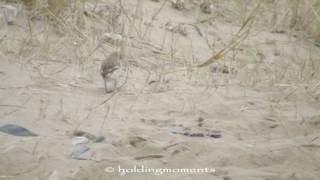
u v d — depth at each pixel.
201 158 7.55
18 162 6.85
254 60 13.00
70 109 8.67
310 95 10.95
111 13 13.54
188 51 12.96
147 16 14.52
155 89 10.16
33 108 8.52
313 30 16.02
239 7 16.44
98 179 6.71
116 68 9.90
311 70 12.59
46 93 9.19
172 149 7.62
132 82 10.41
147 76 10.87
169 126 8.60
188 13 15.72
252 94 10.70
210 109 9.52
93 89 9.77
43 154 7.10
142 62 11.67
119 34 12.73
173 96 9.94
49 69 10.34
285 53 14.24
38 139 7.48
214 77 11.41
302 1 16.77
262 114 9.62
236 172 7.26
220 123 8.98
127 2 14.91
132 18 13.97
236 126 8.95
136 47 12.46
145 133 8.10
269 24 16.11
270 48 14.47
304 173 7.41
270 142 8.43
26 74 9.91
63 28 12.03
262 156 7.79
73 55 11.17
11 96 8.85
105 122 8.37
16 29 11.68
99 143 7.63
